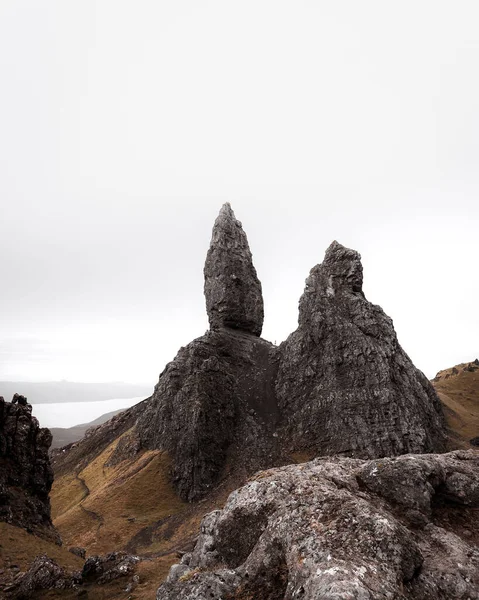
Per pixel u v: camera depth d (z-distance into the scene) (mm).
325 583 10641
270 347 133125
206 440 100875
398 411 96438
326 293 121938
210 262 150000
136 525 79688
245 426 107438
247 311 144625
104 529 78438
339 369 107875
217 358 123312
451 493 17266
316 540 12758
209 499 87562
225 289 142625
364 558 11891
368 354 105938
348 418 97812
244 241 155375
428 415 102875
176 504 88875
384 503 16281
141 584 31406
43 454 56125
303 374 112688
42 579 32125
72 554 44219
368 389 101250
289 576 12344
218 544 16109
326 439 97250
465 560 13453
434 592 11953
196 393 110312
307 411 105062
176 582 14695
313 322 118500
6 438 52969
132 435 120812
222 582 13469
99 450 135375
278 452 98625
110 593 30734
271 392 116750
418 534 14836
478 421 117812
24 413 56594
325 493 15312
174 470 98125
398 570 11797
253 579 13281
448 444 98625
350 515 13703
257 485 17281
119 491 93938
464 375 163000
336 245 130625
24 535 42844
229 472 95688
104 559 35969
